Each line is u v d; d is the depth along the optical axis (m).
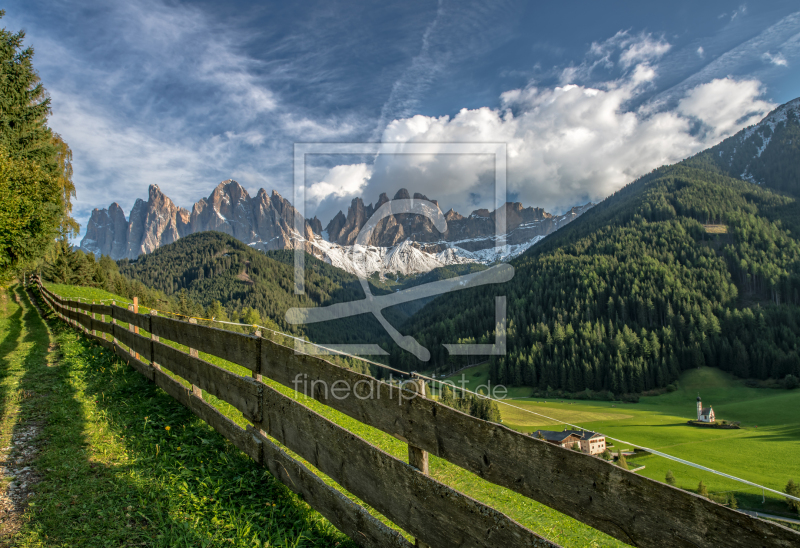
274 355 3.91
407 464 2.66
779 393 91.00
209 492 3.60
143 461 4.05
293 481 3.59
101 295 33.31
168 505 3.34
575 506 1.96
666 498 1.68
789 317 116.19
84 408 5.52
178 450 4.36
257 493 3.70
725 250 163.38
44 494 3.44
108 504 3.32
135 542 2.91
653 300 131.25
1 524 3.04
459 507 2.30
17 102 21.84
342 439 3.11
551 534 4.44
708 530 1.55
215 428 4.81
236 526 3.14
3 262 19.08
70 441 4.45
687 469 39.94
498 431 2.26
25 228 18.95
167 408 5.59
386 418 2.88
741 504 31.55
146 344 7.09
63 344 10.62
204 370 5.11
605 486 1.86
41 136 22.38
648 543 1.71
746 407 81.56
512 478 2.21
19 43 22.02
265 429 3.98
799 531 1.32
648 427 67.38
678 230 180.88
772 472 45.25
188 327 5.59
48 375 7.35
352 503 3.00
